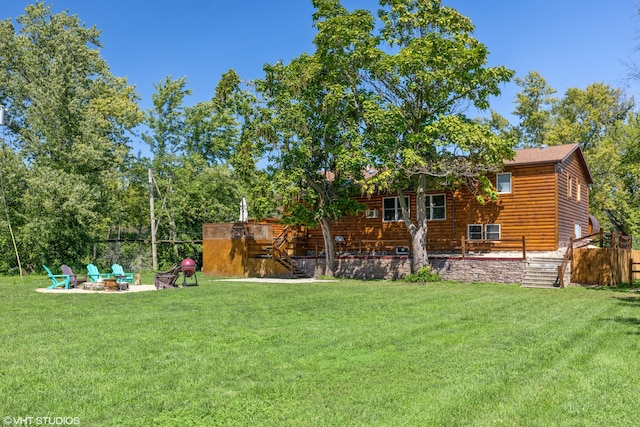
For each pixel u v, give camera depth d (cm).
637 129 2870
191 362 736
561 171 2528
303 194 2380
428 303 1413
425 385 637
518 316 1184
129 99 4125
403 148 2158
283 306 1327
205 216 3684
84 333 936
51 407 551
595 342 887
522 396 594
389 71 2164
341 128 2311
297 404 568
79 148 2983
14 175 2838
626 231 3888
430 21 2188
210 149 4009
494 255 2484
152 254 3478
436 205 2748
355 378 666
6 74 3503
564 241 2533
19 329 971
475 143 2067
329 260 2597
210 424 511
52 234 2856
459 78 2120
